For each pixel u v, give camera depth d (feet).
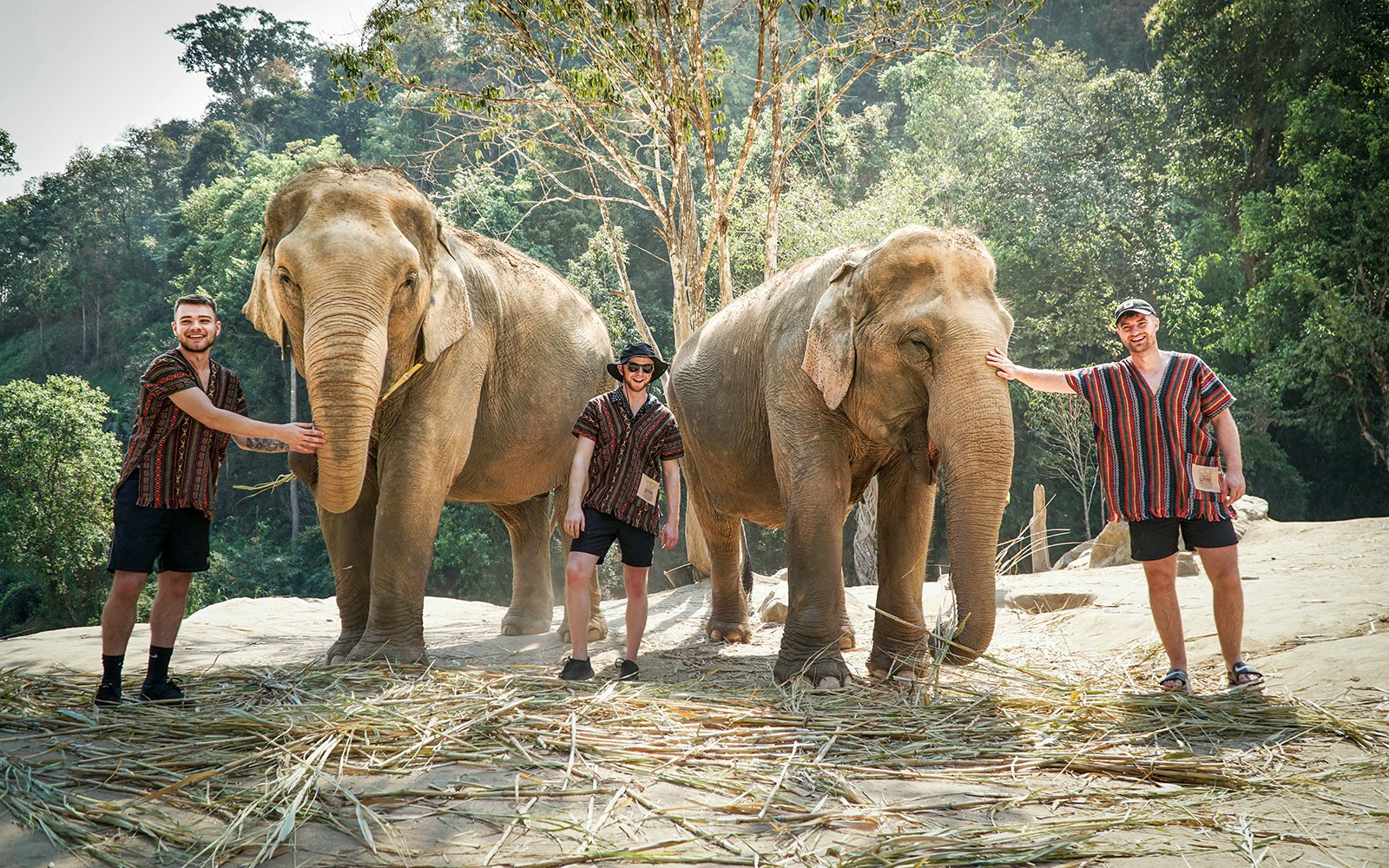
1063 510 104.42
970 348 14.85
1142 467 14.62
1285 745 11.48
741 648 21.83
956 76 117.70
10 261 248.11
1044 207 100.63
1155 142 116.06
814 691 14.76
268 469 158.61
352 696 13.25
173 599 14.07
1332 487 113.60
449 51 41.14
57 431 123.65
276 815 9.26
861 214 86.58
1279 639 16.38
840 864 8.26
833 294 16.65
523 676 14.97
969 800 9.95
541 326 22.72
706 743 11.64
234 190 187.01
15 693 13.87
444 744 11.21
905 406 15.94
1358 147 104.42
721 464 21.25
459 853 8.48
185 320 14.06
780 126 35.73
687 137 33.27
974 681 15.10
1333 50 110.22
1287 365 97.45
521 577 24.98
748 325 20.58
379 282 15.87
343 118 255.09
